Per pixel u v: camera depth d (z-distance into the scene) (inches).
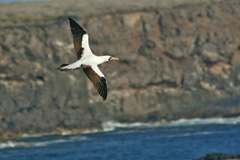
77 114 4717.0
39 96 4714.6
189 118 4958.2
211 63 5334.6
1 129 4466.0
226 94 5265.8
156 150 2972.4
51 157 2950.3
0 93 4667.8
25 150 3307.1
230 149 2957.7
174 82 5201.8
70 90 4766.2
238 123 4500.5
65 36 4987.7
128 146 3206.2
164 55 5265.8
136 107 5034.5
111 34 5260.8
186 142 3277.6
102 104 4857.3
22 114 4616.1
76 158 2856.8
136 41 5275.6
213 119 4877.0
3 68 4788.4
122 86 5059.1
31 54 4891.7
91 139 3747.5
